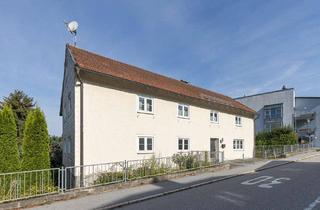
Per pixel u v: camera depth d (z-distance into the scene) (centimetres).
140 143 1914
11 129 1509
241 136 3159
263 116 5556
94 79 1669
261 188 1236
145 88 1972
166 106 2159
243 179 1545
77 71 1585
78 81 1608
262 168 2089
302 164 2420
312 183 1338
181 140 2284
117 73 1839
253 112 3388
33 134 1569
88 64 1705
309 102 5353
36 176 1152
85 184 1540
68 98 2016
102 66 1831
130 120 1855
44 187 1132
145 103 1986
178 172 1578
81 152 1574
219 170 1894
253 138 3400
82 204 975
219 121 2792
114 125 1750
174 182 1407
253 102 5741
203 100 2523
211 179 1501
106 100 1722
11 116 1524
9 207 896
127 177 1351
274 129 4259
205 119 2594
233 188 1255
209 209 877
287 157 3180
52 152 3136
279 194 1084
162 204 979
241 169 1983
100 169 1622
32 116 1593
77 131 1585
